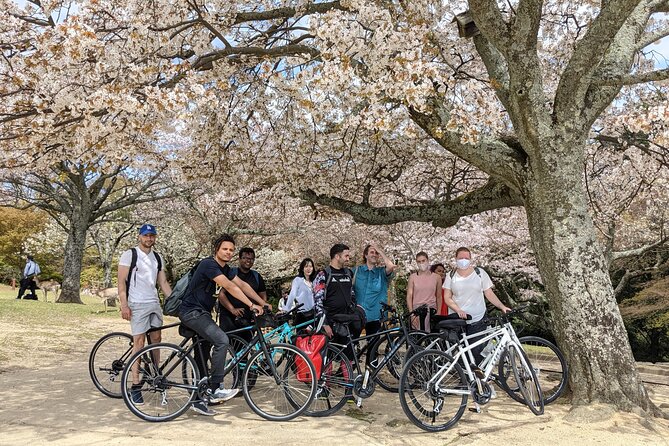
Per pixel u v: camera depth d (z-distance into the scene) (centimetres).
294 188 892
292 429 463
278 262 2655
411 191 1225
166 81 643
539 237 572
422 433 462
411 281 739
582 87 539
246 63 774
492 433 461
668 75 501
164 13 625
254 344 521
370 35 638
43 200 2198
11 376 696
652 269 1670
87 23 638
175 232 2450
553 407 557
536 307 1794
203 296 502
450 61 732
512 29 534
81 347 987
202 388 496
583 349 535
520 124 563
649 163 903
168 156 911
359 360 587
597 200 1172
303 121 845
